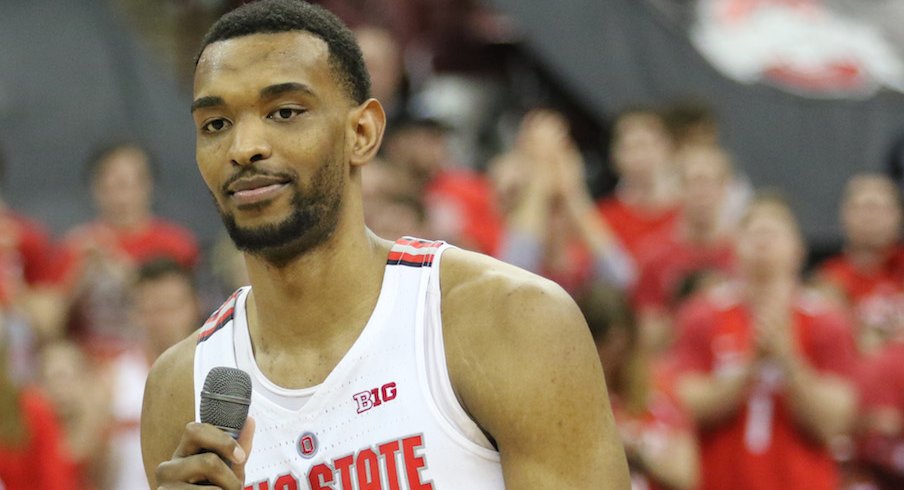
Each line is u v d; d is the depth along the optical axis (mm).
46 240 20938
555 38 25391
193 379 7715
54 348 17969
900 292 20688
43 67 23953
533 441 6984
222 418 6875
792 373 16797
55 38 24312
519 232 18703
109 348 19297
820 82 26188
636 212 21234
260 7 7168
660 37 25781
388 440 7074
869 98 26094
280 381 7367
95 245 19750
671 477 15281
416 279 7316
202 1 25938
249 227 7031
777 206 17531
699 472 16938
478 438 7105
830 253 24750
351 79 7234
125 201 20641
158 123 23844
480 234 20344
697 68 25703
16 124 23297
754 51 26344
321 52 7105
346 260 7285
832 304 18453
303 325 7340
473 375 7055
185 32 26109
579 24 25609
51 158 23172
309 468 7180
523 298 7109
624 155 21406
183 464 6664
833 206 24953
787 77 26109
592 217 19172
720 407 16922
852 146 25562
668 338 19422
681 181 20953
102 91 23953
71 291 19500
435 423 7055
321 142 7035
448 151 22938
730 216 21203
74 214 22594
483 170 24656
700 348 17359
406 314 7234
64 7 24797
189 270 18406
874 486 17422
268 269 7266
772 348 16906
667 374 16562
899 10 28484
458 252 7434
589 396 7070
